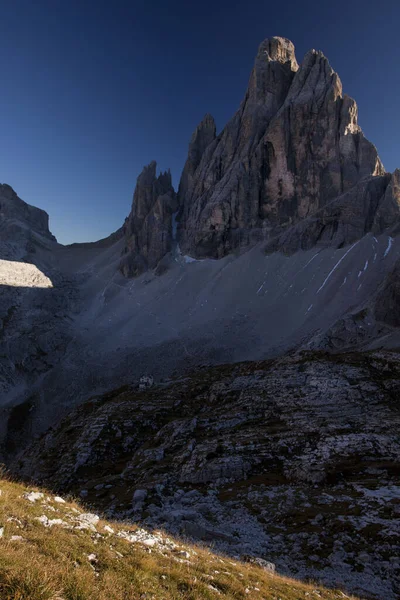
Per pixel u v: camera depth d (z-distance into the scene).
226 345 153.38
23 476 70.56
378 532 28.31
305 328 151.75
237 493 42.97
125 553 12.55
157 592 10.12
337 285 168.50
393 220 187.00
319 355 92.69
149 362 150.75
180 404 86.12
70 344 175.88
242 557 22.98
